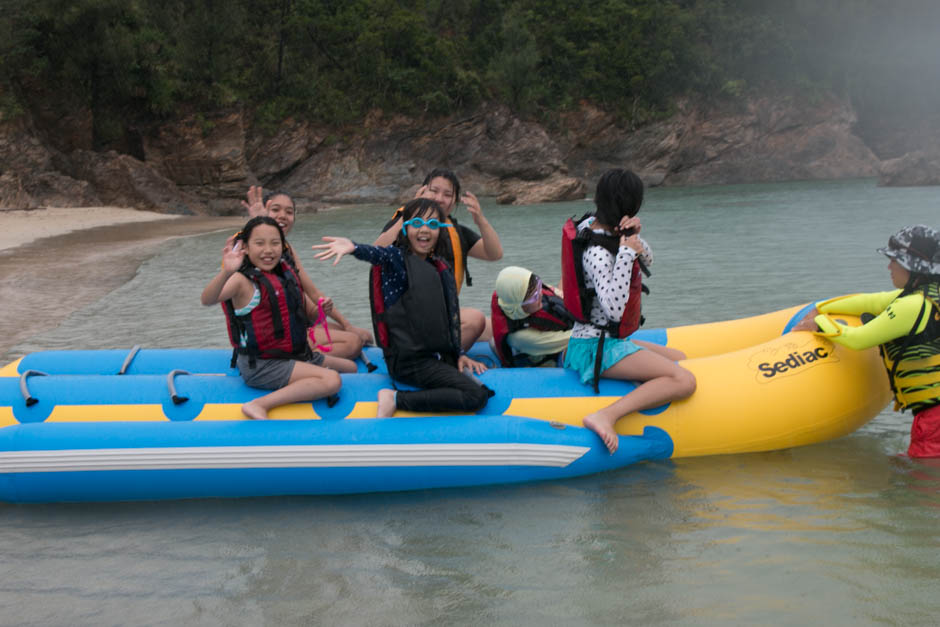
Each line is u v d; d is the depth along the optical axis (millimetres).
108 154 31047
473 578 2658
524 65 43125
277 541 3008
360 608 2482
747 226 17016
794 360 3840
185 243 17141
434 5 47094
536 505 3275
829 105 49344
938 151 52531
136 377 3859
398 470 3408
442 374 3580
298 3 41188
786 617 2334
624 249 3391
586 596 2506
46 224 24031
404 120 42000
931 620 2287
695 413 3688
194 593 2609
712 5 49969
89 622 2443
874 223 16656
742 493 3309
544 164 41938
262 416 3537
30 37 29984
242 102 35219
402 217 3773
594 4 49156
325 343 4352
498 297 4137
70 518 3285
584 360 3725
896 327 3584
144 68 32531
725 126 48344
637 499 3291
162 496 3410
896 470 3527
